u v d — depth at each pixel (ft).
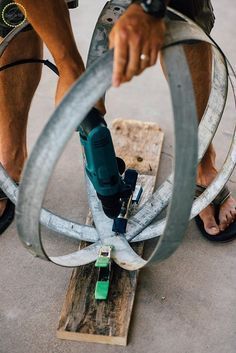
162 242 3.74
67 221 5.29
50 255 5.26
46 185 3.57
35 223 3.81
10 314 4.80
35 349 4.56
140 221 5.23
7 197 5.43
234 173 6.02
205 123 4.96
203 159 5.60
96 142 4.33
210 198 5.05
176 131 3.35
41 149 3.45
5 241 5.37
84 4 8.70
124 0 4.45
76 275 4.94
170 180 5.31
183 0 4.44
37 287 5.00
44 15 4.26
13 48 5.21
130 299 4.76
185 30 3.44
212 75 4.88
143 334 4.65
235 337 4.65
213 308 4.85
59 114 3.35
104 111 4.41
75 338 4.58
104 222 5.22
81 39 7.98
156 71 7.48
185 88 3.33
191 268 5.15
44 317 4.78
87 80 3.27
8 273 5.11
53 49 4.39
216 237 5.31
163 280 5.04
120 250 4.98
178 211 3.60
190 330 4.69
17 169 5.72
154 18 3.17
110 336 4.52
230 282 5.06
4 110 5.51
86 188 5.54
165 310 4.82
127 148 6.12
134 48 3.09
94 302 4.74
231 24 8.32
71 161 6.19
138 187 5.49
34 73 5.50
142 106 6.93
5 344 4.59
